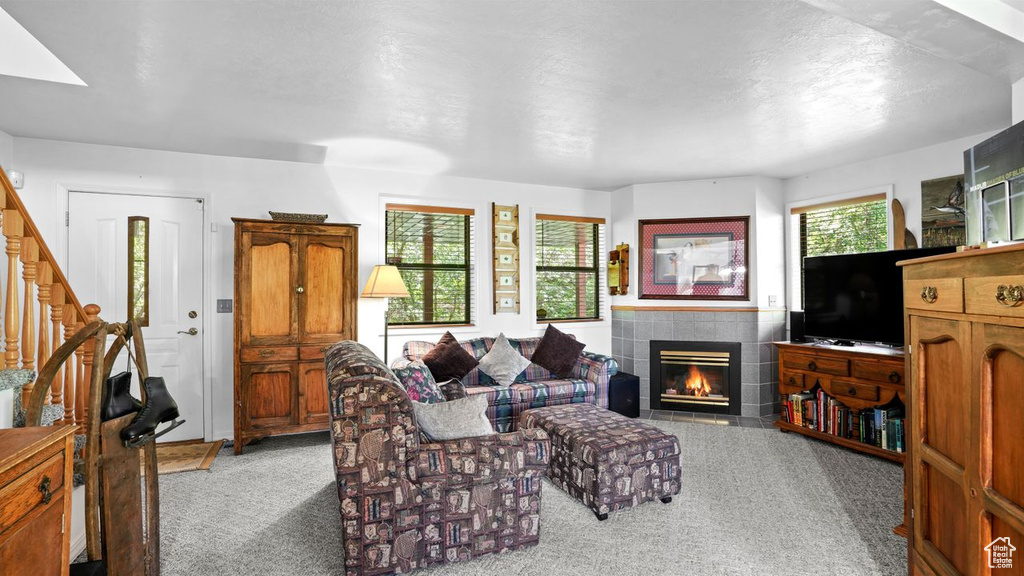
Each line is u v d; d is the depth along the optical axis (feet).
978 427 4.25
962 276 4.52
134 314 13.02
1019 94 7.50
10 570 3.53
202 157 13.62
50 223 12.30
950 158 12.47
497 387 14.01
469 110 10.36
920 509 5.41
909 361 5.74
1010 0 6.15
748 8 6.55
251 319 12.52
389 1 6.41
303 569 7.14
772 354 16.62
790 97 9.67
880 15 5.89
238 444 12.32
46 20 6.80
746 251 16.53
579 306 18.76
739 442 13.28
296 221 13.10
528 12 6.66
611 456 8.87
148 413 6.06
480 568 7.15
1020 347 3.68
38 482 3.90
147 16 6.72
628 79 8.82
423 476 7.15
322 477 10.80
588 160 14.43
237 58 8.01
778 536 8.05
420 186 16.01
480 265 16.87
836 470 11.10
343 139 12.34
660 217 17.51
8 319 7.73
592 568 7.14
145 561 6.32
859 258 13.17
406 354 14.61
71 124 11.19
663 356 17.31
